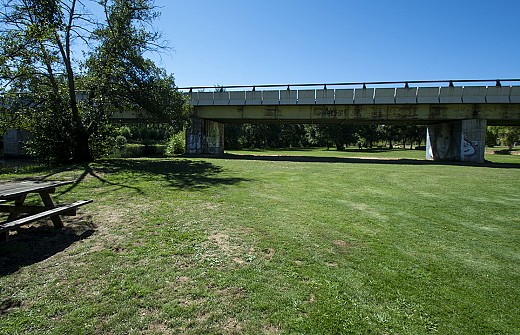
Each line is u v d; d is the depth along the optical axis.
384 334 2.90
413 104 25.48
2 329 2.83
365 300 3.46
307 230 5.83
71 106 18.05
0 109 16.11
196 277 3.88
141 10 19.47
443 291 3.70
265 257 4.54
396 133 78.88
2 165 20.67
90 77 19.23
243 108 29.03
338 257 4.61
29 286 3.59
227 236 5.39
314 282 3.82
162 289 3.58
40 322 2.95
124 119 28.69
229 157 26.98
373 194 9.80
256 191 9.76
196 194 9.01
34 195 8.49
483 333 2.95
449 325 3.05
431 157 30.91
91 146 20.39
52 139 17.27
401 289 3.71
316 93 26.16
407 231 5.97
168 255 4.54
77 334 2.79
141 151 34.69
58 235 5.36
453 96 23.94
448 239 5.57
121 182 10.90
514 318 3.20
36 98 17.12
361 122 30.11
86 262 4.26
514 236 5.82
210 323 2.99
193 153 30.52
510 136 58.50
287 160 24.19
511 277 4.12
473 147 24.83
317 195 9.38
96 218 6.42
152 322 2.98
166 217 6.53
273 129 74.44
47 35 14.19
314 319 3.08
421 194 9.97
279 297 3.45
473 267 4.41
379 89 25.05
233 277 3.89
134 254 4.55
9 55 14.35
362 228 6.07
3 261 4.25
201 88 28.75
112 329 2.87
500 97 23.36
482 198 9.42
